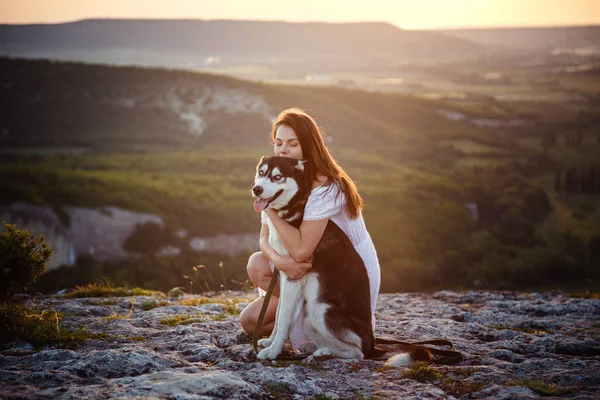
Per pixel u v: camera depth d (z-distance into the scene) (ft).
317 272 13.19
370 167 444.14
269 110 586.86
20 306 16.42
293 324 13.50
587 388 12.05
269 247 13.44
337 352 13.35
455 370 13.00
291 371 12.21
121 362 12.18
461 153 570.05
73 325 16.29
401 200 287.69
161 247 209.87
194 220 229.45
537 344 15.99
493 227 280.92
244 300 21.93
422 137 610.65
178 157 442.91
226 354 13.53
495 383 12.23
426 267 202.18
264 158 13.37
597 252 249.34
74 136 506.89
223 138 532.73
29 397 9.96
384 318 19.38
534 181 442.91
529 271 210.59
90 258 195.11
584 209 358.23
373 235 220.64
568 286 192.13
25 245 14.96
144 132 526.16
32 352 13.64
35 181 230.48
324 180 13.56
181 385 10.75
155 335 15.51
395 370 12.73
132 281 182.70
